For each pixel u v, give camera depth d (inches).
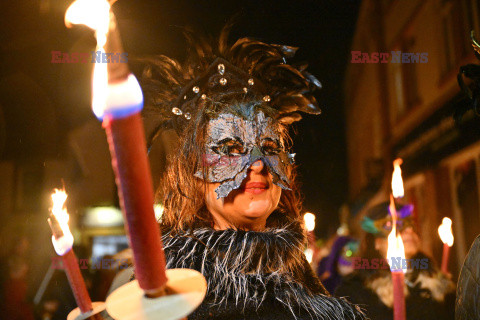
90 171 168.7
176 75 58.3
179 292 25.7
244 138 52.1
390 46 399.9
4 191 183.9
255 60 59.7
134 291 26.4
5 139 191.5
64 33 189.3
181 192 52.7
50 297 124.0
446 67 261.3
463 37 236.4
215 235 50.9
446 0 255.9
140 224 21.9
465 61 233.5
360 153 554.6
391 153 391.2
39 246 143.3
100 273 115.3
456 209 241.0
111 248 147.1
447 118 253.9
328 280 130.9
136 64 59.1
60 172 179.3
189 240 50.9
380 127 434.6
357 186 569.3
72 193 163.9
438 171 271.0
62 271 125.9
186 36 59.3
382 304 100.6
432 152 280.4
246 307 47.7
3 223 167.8
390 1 390.3
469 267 51.0
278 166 52.5
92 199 163.3
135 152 20.4
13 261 132.6
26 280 132.0
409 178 337.1
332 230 395.9
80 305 38.1
